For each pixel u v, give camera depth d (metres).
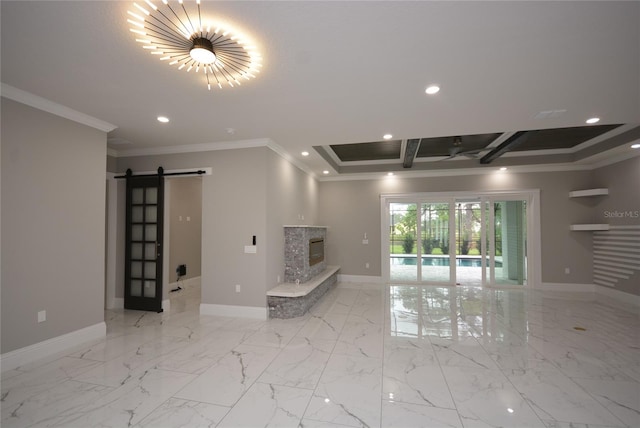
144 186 4.86
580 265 6.20
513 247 6.66
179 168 4.78
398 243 7.33
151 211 4.87
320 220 7.62
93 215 3.59
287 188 5.34
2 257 2.74
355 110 3.38
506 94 2.98
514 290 6.34
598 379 2.65
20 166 2.88
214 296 4.57
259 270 4.41
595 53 2.27
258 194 4.45
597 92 2.94
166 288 4.90
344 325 4.10
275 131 4.10
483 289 6.47
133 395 2.38
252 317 4.41
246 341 3.52
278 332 3.82
